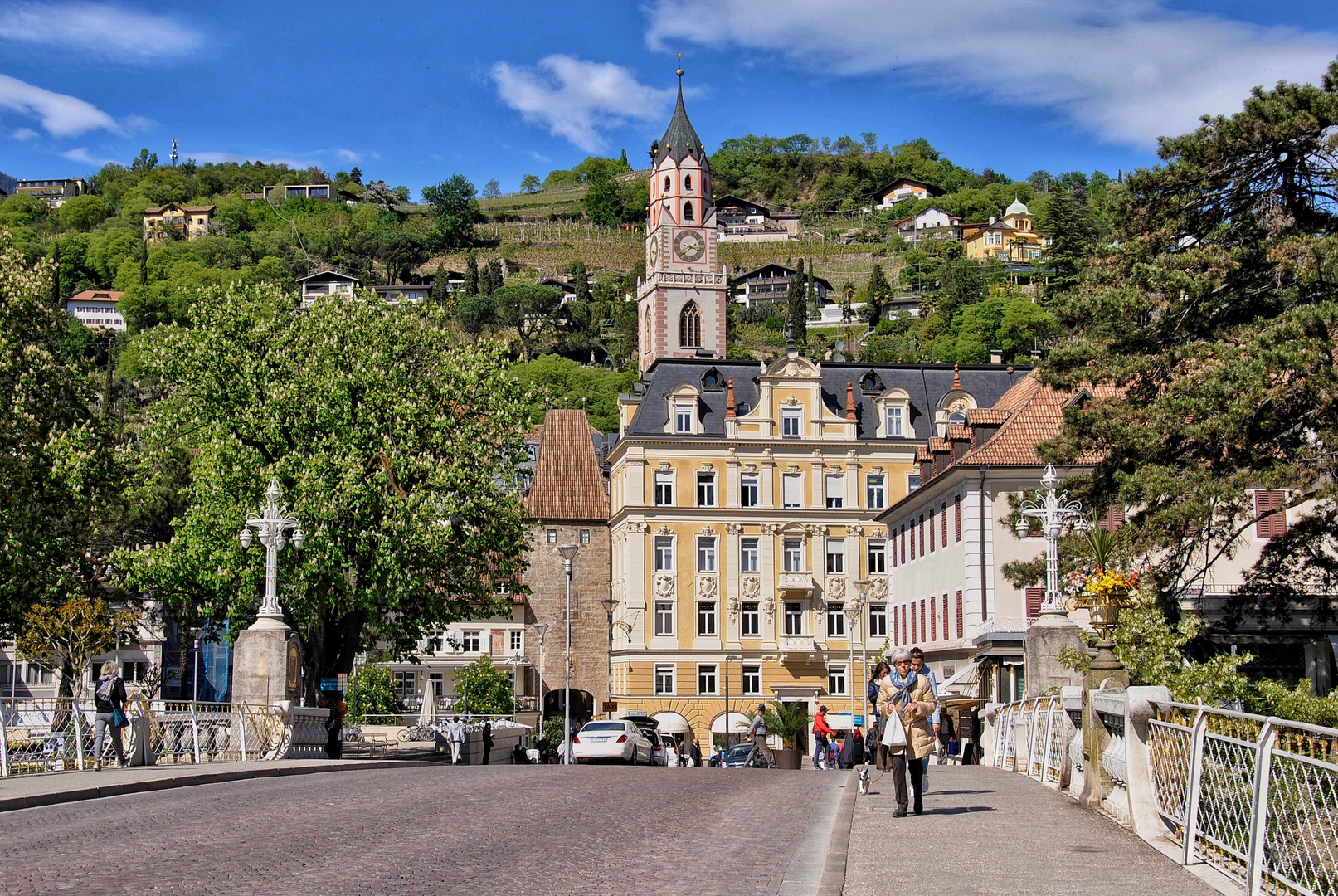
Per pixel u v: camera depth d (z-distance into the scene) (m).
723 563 87.38
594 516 96.19
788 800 23.55
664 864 14.83
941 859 14.89
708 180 151.38
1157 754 16.56
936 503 69.06
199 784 25.81
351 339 51.62
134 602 61.03
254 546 47.72
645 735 56.75
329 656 51.81
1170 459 38.84
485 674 82.06
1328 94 37.62
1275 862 11.96
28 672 76.81
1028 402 64.56
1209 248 38.72
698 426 88.75
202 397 50.69
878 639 87.56
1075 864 14.45
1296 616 54.59
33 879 13.25
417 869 14.09
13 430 50.44
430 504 48.41
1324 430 35.69
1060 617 34.34
